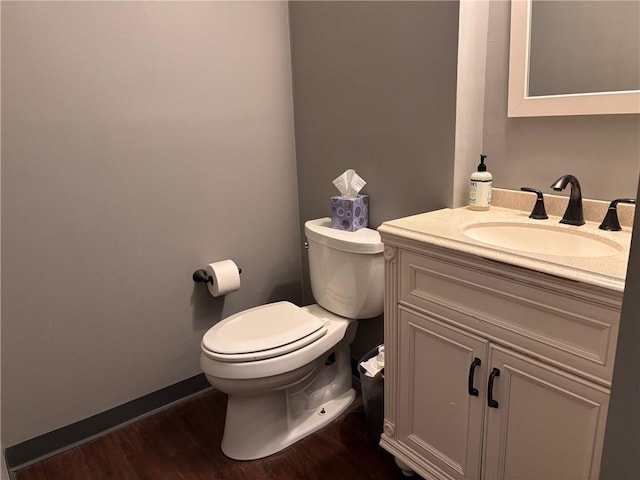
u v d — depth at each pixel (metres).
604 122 1.38
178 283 2.03
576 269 1.02
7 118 1.56
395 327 1.50
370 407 1.78
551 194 1.53
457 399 1.36
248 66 2.06
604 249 1.26
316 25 2.01
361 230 1.91
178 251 2.00
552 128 1.50
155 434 1.92
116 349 1.92
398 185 1.83
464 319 1.28
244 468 1.73
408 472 1.64
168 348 2.05
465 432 1.35
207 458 1.79
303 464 1.74
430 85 1.64
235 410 1.77
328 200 2.17
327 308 1.96
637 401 0.66
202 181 2.01
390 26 1.72
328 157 2.12
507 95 1.58
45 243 1.69
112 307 1.88
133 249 1.88
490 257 1.16
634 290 0.64
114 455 1.81
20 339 1.70
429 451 1.49
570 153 1.47
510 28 1.53
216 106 1.99
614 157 1.37
